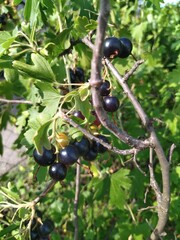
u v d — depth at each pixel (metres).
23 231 0.25
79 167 0.35
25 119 0.40
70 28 0.28
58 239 0.44
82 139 0.25
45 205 0.54
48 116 0.23
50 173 0.24
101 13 0.15
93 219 0.47
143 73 0.52
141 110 0.23
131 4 0.64
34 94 0.31
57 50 0.29
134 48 0.57
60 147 0.24
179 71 0.45
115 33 0.39
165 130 0.45
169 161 0.23
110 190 0.37
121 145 0.37
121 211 0.44
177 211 0.39
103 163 0.40
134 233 0.34
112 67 0.26
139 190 0.42
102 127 0.37
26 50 0.28
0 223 0.30
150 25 0.66
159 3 0.32
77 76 0.32
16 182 0.65
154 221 0.39
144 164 0.45
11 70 0.32
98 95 0.18
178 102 0.46
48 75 0.24
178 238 0.39
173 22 0.73
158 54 0.60
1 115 0.45
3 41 0.28
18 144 0.42
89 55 0.34
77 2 0.32
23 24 0.28
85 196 0.46
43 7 0.32
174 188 0.42
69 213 0.48
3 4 0.40
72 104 0.27
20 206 0.25
